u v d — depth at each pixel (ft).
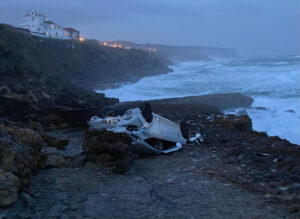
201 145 28.94
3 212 11.80
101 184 16.67
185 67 436.76
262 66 304.09
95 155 19.86
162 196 15.06
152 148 24.93
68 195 14.76
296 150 23.86
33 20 330.95
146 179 18.12
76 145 29.22
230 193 15.57
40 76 127.75
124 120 25.85
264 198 14.76
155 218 12.44
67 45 221.05
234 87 144.36
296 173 18.75
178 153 26.17
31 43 178.40
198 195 15.26
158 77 259.80
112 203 13.96
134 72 266.77
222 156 24.48
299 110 79.66
